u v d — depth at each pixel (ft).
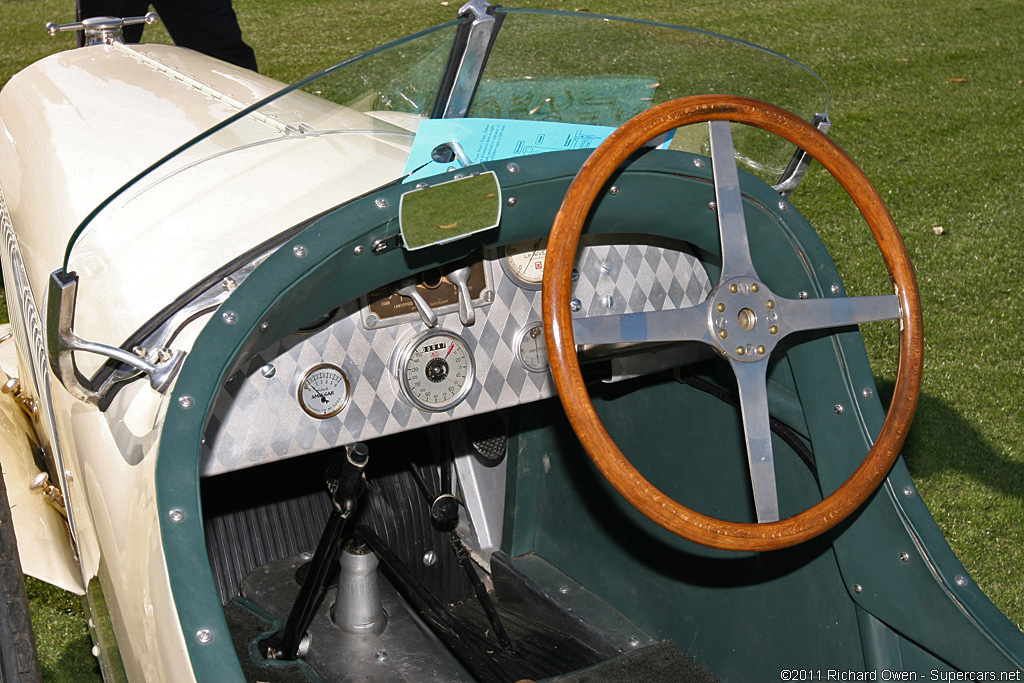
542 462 7.84
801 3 32.37
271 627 6.52
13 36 24.79
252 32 26.21
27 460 6.68
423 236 4.29
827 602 5.73
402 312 5.18
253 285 3.98
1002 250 16.24
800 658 5.98
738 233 4.54
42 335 5.70
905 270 4.82
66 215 5.90
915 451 11.12
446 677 6.28
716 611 6.51
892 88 24.38
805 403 5.40
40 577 6.26
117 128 6.57
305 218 4.93
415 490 7.80
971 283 15.12
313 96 5.09
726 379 6.23
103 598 4.71
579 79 5.11
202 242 4.92
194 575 3.60
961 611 4.92
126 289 4.85
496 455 7.67
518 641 7.33
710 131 4.57
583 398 4.24
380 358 5.21
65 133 6.68
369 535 6.62
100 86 7.41
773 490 4.60
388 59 4.83
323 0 29.94
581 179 4.26
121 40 9.02
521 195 4.54
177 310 4.57
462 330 5.43
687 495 6.81
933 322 13.96
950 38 28.60
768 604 6.14
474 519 8.02
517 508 7.90
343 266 4.29
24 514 6.44
